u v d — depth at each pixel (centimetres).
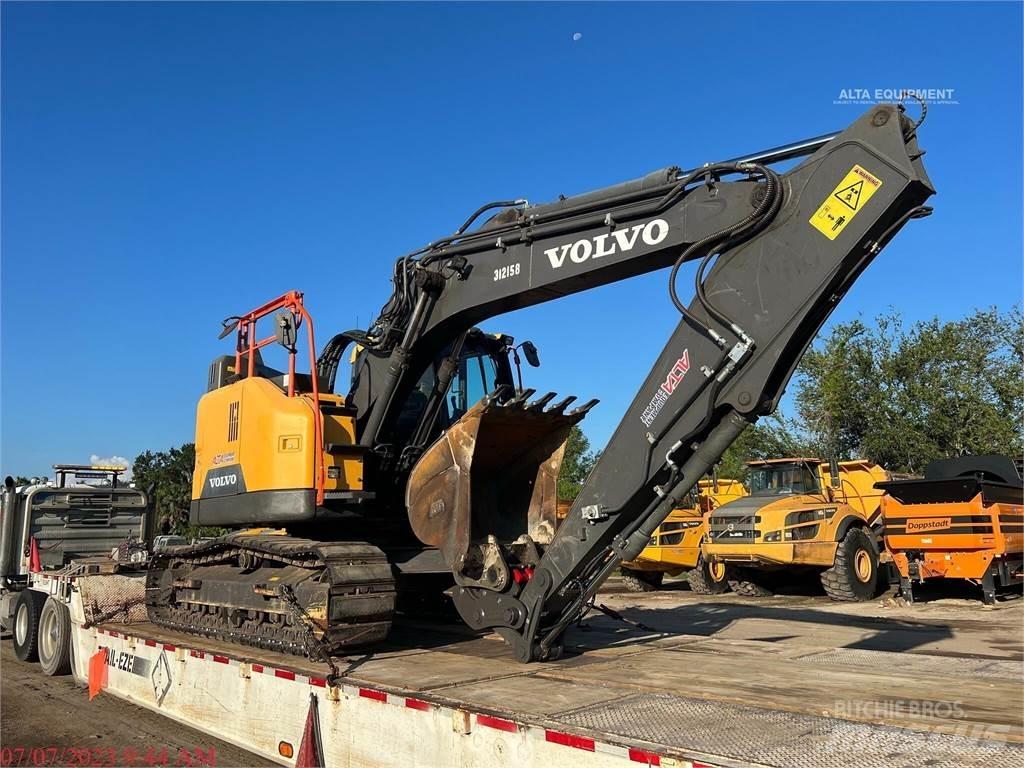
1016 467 1328
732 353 438
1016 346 2434
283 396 650
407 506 582
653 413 474
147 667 679
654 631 695
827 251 421
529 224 548
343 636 539
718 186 464
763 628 788
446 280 600
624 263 500
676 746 317
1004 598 1200
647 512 480
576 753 336
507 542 585
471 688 436
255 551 639
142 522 1195
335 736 460
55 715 689
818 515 1266
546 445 614
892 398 2509
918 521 1162
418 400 681
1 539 1113
